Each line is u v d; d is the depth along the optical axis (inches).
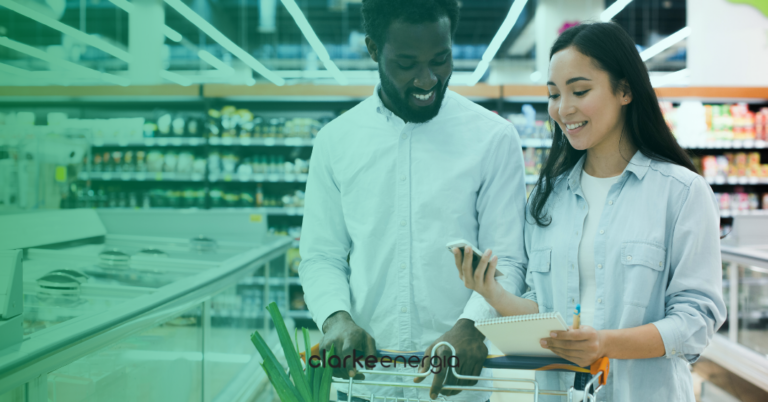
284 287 151.2
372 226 49.7
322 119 217.9
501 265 48.3
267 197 213.5
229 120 206.8
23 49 203.5
